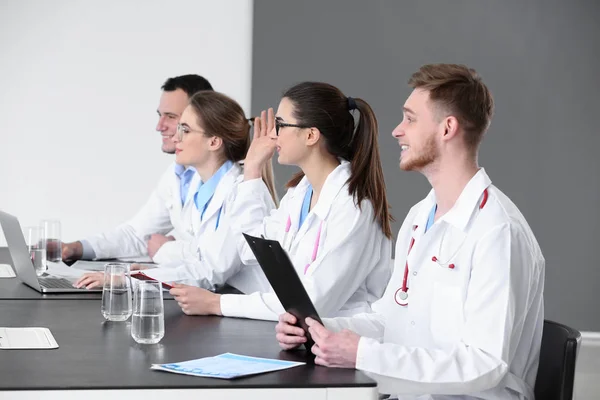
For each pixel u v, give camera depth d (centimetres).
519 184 591
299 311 190
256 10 588
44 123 599
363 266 263
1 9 591
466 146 202
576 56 593
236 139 349
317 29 589
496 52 591
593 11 591
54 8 597
